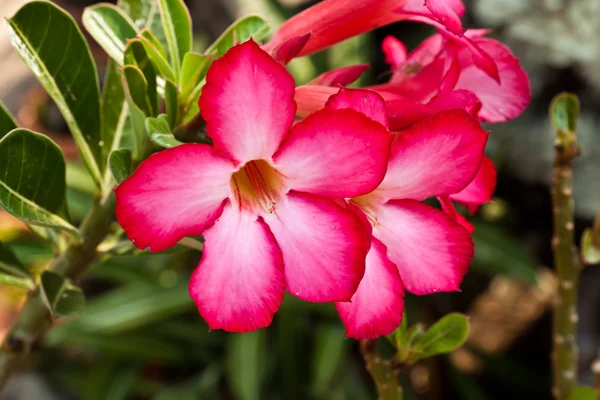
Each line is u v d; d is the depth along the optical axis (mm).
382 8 321
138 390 858
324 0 328
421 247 308
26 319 355
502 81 339
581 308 804
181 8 340
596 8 734
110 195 341
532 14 761
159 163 280
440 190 305
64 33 344
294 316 824
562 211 389
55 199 344
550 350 926
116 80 373
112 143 373
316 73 879
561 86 791
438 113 296
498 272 794
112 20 353
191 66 323
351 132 284
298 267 293
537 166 816
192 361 881
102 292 977
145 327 858
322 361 769
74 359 900
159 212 283
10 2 1190
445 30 312
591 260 386
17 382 887
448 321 322
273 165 293
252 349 791
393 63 362
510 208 893
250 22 354
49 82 348
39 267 839
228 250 291
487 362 893
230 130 284
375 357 330
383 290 301
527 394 909
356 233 290
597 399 395
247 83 280
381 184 306
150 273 855
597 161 786
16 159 323
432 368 857
